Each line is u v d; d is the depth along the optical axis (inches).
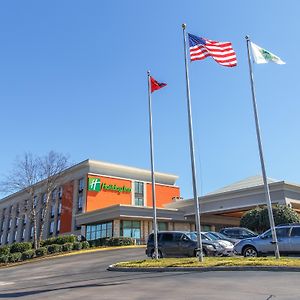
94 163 2251.5
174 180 2637.8
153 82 876.0
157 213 1797.5
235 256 764.6
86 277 652.1
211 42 732.7
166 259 747.4
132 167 2401.6
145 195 2422.5
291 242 660.7
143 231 1887.3
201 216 1895.9
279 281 430.0
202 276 515.2
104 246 1567.4
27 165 2992.1
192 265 609.6
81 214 2028.8
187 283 457.1
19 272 966.4
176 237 833.5
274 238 639.8
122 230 1823.3
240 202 1566.2
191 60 735.1
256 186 1497.3
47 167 1899.6
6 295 481.1
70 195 2313.0
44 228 2448.3
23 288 561.6
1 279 807.7
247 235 976.9
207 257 738.2
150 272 628.7
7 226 2982.3
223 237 905.5
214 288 406.3
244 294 359.6
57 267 975.6
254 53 729.6
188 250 799.1
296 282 418.6
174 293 389.4
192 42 749.3
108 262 959.0
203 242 794.2
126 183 2353.6
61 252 1471.5
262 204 1457.9
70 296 420.2
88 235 2048.5
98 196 2210.9
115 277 598.9
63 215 2324.1
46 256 1421.0
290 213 1188.5
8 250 1593.3
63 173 2027.6
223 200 1652.3
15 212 2906.0
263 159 677.9
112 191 2279.8
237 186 1756.9
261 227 1212.5
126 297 384.8
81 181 2283.5
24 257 1444.4
